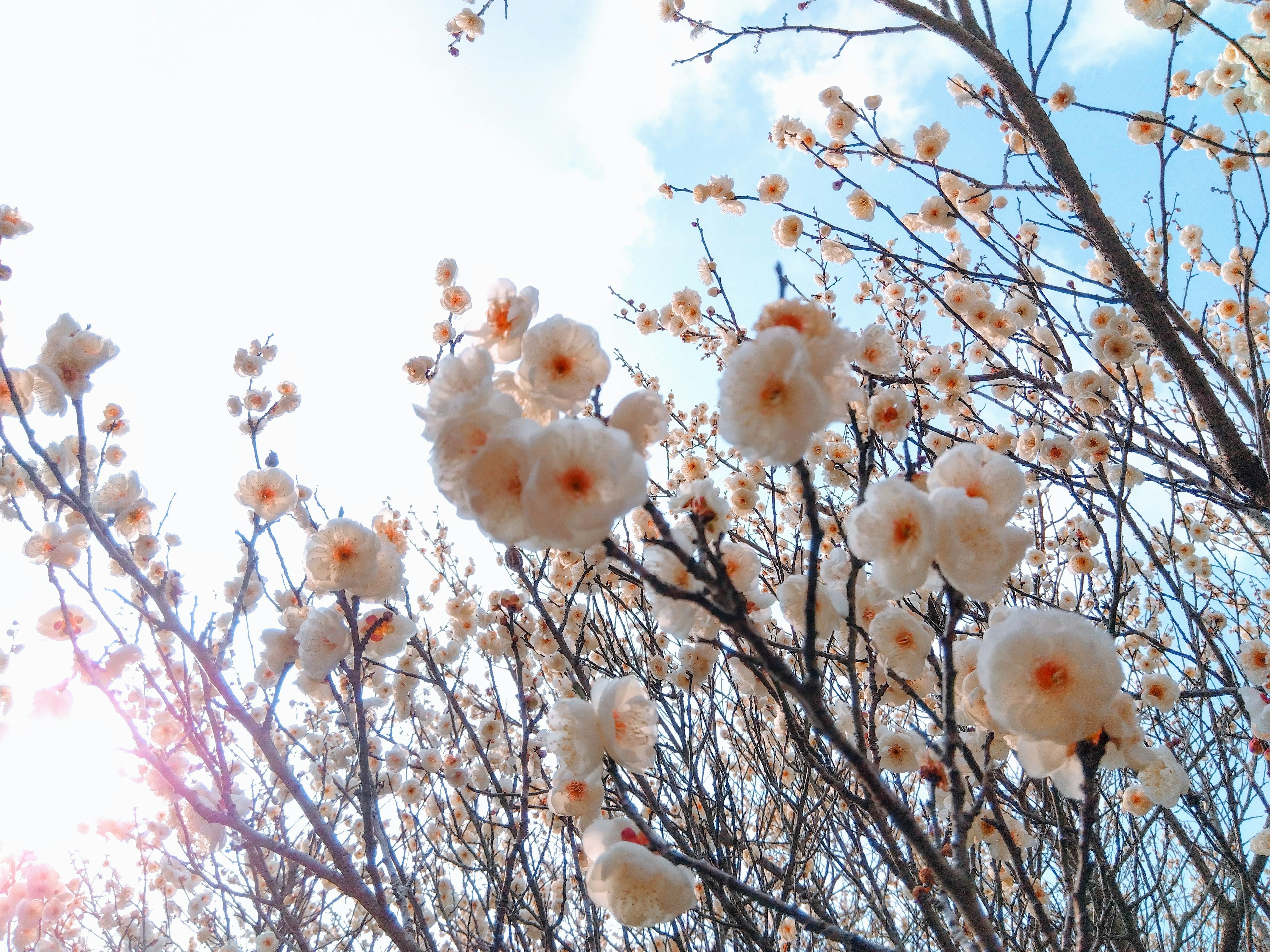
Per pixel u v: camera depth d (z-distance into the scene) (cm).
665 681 363
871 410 245
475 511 127
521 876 411
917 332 565
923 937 381
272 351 471
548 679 471
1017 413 442
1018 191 437
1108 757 144
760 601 227
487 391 139
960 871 137
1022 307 477
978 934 133
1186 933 504
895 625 209
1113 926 389
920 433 293
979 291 498
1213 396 390
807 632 129
